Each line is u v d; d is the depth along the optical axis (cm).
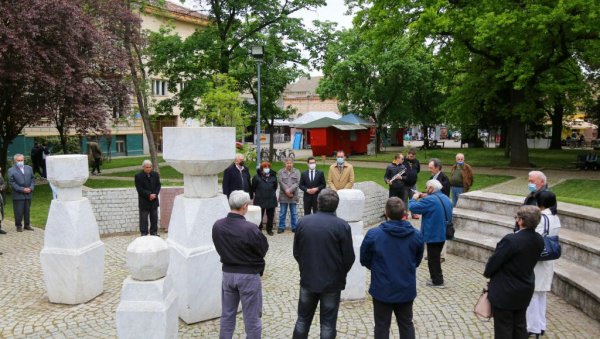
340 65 3703
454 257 955
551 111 4247
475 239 941
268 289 759
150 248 462
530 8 2033
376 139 3809
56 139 3038
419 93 4112
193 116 2527
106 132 2022
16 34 1534
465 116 2862
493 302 484
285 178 1167
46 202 1606
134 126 4022
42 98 1738
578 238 790
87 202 734
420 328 605
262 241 516
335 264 501
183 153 618
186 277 612
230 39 2667
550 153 3588
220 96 1941
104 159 3369
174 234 647
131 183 2106
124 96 2070
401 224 496
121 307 457
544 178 614
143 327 455
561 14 1945
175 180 2212
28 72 1563
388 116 3909
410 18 2464
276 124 5259
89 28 1809
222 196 668
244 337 577
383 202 1356
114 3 2052
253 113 2812
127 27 2138
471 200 1100
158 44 2553
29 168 1196
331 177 1159
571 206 921
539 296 559
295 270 861
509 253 472
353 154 3772
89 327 615
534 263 478
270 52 2630
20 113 1744
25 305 696
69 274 691
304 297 512
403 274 486
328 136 3609
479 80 2639
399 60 3500
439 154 3600
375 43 2608
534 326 560
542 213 550
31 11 1541
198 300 622
